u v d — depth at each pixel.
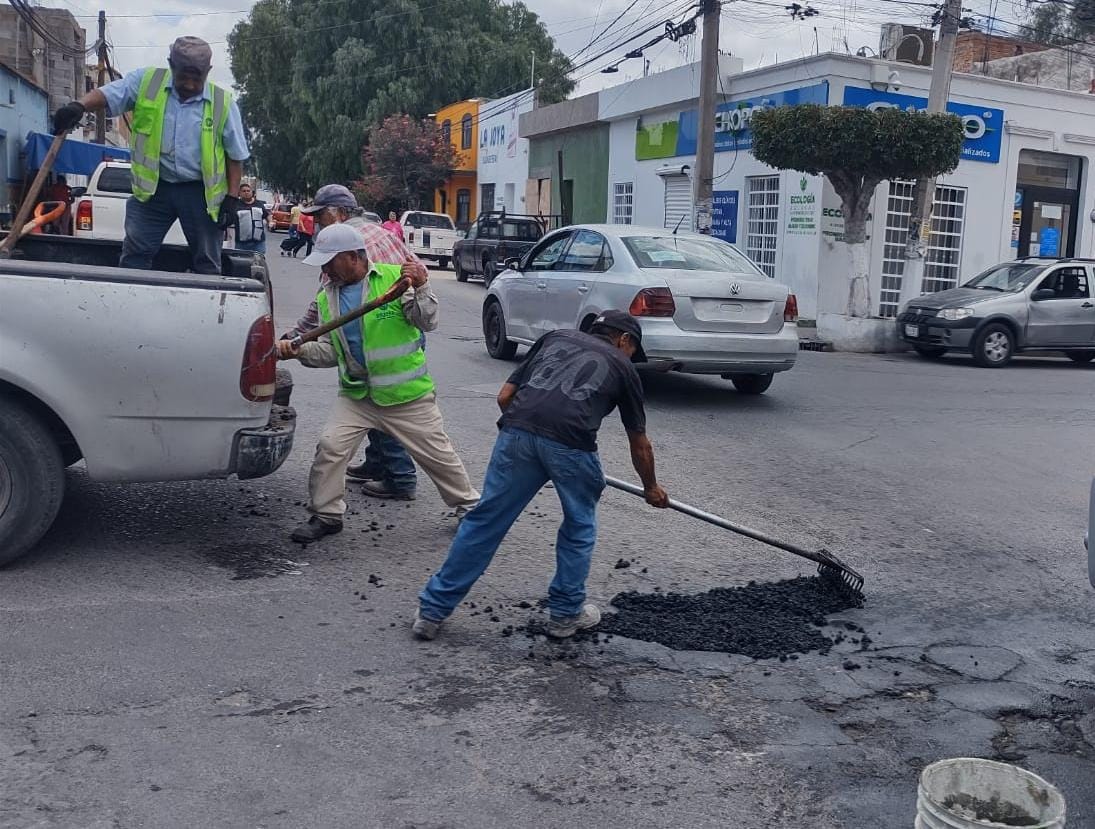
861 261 17.81
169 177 6.65
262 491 7.02
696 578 5.85
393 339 5.93
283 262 30.19
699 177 19.28
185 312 5.26
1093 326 16.66
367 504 6.91
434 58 45.19
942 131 16.55
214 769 3.67
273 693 4.25
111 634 4.70
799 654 4.90
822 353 17.08
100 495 6.72
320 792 3.56
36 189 5.92
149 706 4.09
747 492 7.70
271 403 5.62
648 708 4.30
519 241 26.27
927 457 9.10
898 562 6.30
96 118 35.00
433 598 4.80
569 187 32.44
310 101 45.19
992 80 21.94
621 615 5.21
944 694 4.58
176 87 6.54
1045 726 4.34
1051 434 10.38
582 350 4.81
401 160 41.16
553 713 4.22
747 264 11.18
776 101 22.00
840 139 16.41
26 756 3.68
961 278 22.41
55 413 5.25
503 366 12.73
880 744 4.11
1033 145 22.72
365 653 4.68
